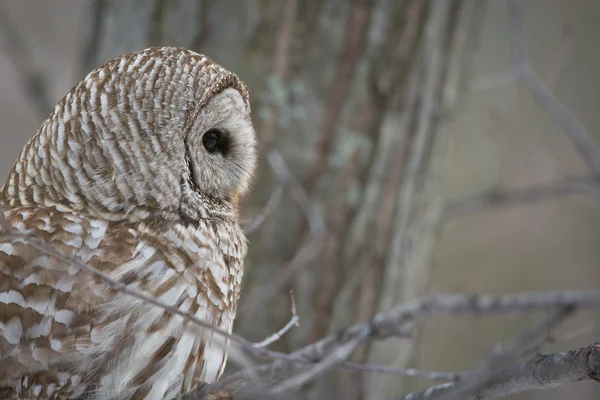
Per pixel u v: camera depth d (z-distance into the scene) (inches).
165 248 281.0
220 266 293.9
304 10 393.1
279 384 277.3
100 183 279.1
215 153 302.7
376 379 412.2
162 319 272.8
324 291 398.3
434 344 596.1
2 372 259.4
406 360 432.5
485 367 243.3
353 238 402.0
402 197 413.4
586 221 699.4
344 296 402.0
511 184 568.1
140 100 280.4
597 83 738.8
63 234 272.8
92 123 279.1
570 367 231.6
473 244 693.3
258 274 391.2
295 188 383.2
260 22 390.9
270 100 389.7
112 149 279.0
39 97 478.3
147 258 277.0
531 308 314.2
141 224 280.8
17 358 260.1
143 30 398.6
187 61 290.5
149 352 271.1
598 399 559.8
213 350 284.2
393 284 416.5
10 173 294.8
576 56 740.7
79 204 279.6
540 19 740.7
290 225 391.2
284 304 394.0
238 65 390.3
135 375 270.2
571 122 380.2
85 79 286.8
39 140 286.5
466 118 609.9
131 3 402.6
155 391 274.2
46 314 262.8
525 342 295.3
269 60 390.9
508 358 250.2
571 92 740.0
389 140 404.8
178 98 284.2
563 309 309.7
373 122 401.1
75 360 263.6
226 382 253.4
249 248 391.5
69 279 266.5
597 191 449.1
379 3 398.0
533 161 566.6
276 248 391.2
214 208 301.4
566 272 690.2
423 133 416.5
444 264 684.1
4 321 260.8
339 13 394.9
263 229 390.9
